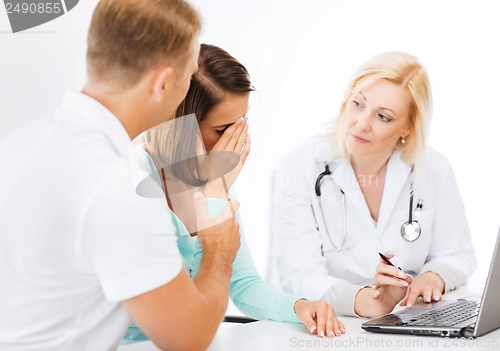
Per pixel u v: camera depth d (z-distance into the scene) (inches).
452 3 92.7
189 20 36.6
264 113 101.1
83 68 102.5
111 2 36.0
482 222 93.1
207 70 50.9
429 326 45.0
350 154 68.1
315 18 98.4
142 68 35.3
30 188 34.0
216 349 42.3
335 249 67.5
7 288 34.4
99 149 34.4
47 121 36.8
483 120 92.8
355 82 68.9
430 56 94.3
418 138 68.1
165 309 35.0
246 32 100.7
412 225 66.8
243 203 100.8
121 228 33.4
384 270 51.4
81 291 35.2
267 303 52.9
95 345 37.4
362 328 47.2
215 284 39.7
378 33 96.2
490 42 91.6
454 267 65.9
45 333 35.1
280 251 66.5
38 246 33.7
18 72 101.2
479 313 42.7
